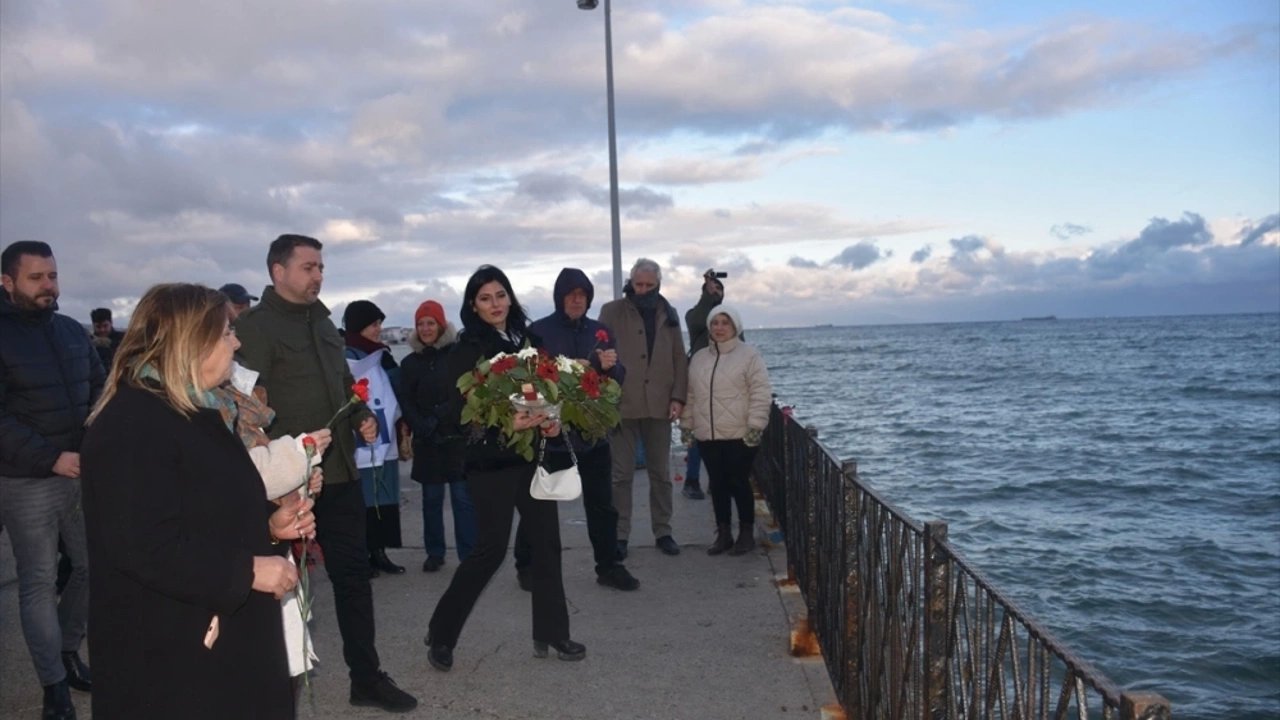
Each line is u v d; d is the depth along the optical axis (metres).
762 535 7.38
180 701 2.47
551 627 4.96
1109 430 26.67
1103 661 8.47
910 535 3.32
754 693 4.57
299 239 4.39
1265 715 7.32
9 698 4.62
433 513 6.91
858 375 60.75
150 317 2.51
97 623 2.48
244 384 3.03
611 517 6.22
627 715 4.36
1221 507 15.39
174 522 2.43
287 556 2.96
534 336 5.28
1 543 7.59
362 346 6.89
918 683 3.20
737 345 6.95
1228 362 64.00
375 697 4.39
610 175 13.17
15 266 4.24
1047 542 12.84
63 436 4.34
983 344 127.31
